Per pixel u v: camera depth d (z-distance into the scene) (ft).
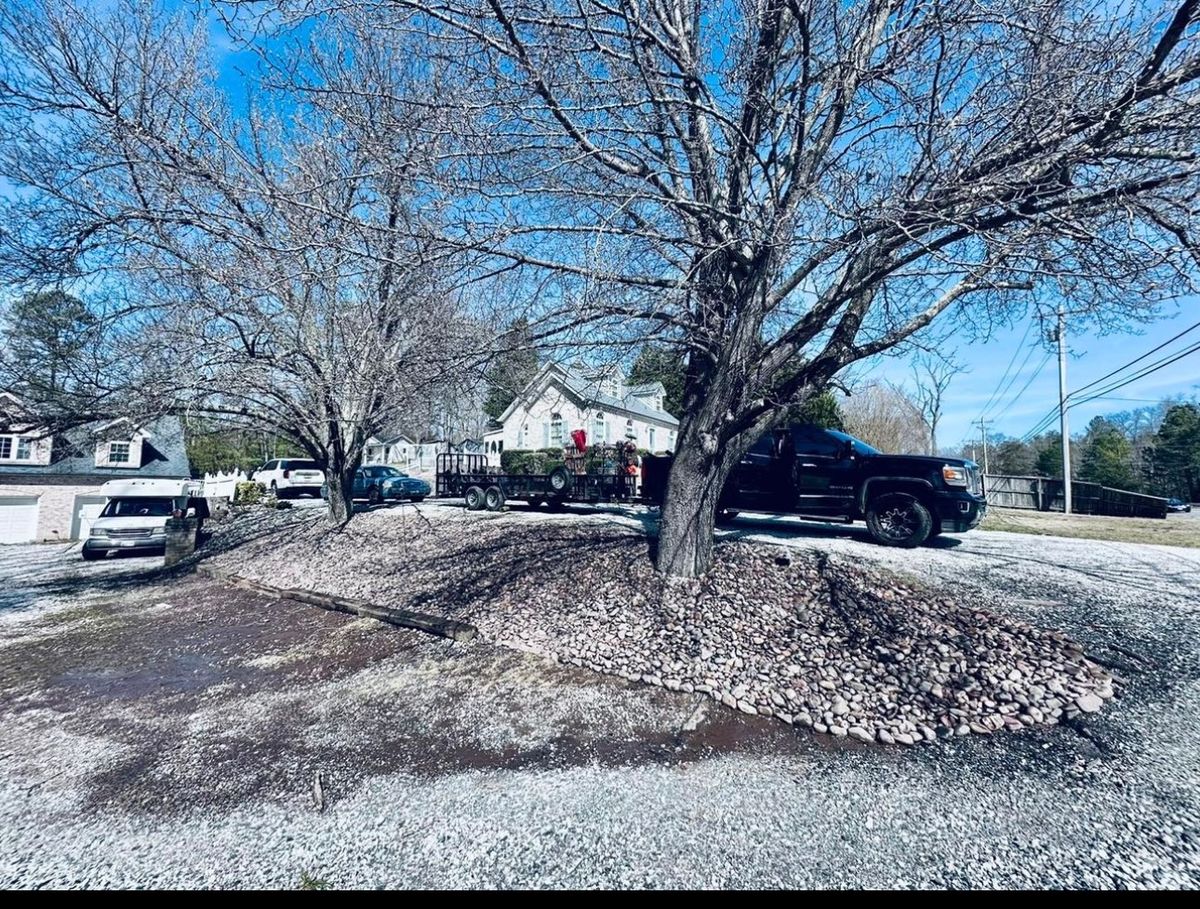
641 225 16.83
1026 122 14.58
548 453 69.36
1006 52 15.20
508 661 16.96
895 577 20.17
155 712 14.76
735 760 11.18
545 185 16.39
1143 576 21.75
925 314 18.17
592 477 40.45
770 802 9.74
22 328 26.89
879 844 8.55
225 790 10.73
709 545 20.83
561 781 10.58
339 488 40.86
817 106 16.05
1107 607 18.31
